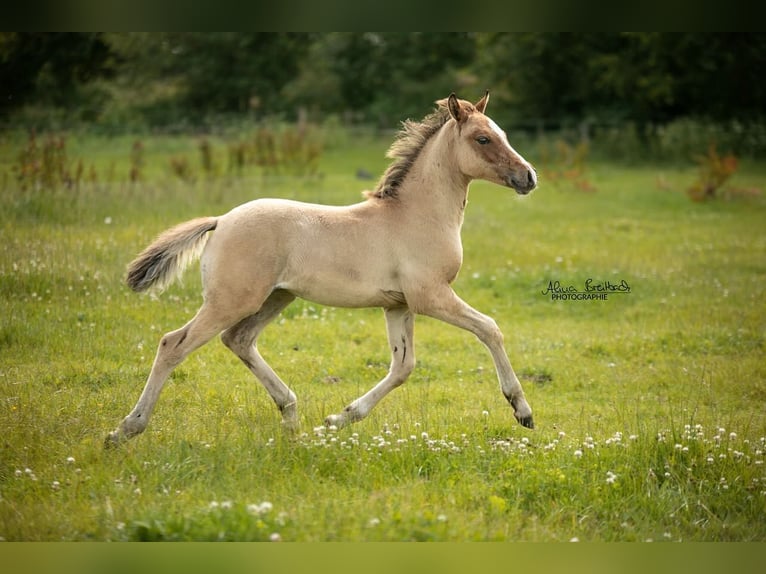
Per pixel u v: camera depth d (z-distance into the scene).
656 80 42.03
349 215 8.10
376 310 13.44
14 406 8.34
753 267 16.92
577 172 29.92
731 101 44.06
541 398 10.12
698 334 12.55
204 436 7.80
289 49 49.06
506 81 47.75
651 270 16.31
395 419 8.66
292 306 12.94
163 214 17.91
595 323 13.43
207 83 47.75
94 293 12.27
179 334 7.66
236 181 24.16
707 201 26.84
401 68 50.22
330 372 10.58
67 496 6.54
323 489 6.82
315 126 41.03
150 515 6.06
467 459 7.59
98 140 35.59
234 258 7.64
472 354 11.70
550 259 17.09
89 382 9.43
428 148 8.46
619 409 9.74
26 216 16.16
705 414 9.55
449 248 8.29
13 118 32.75
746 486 7.41
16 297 11.74
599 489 7.22
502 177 8.34
